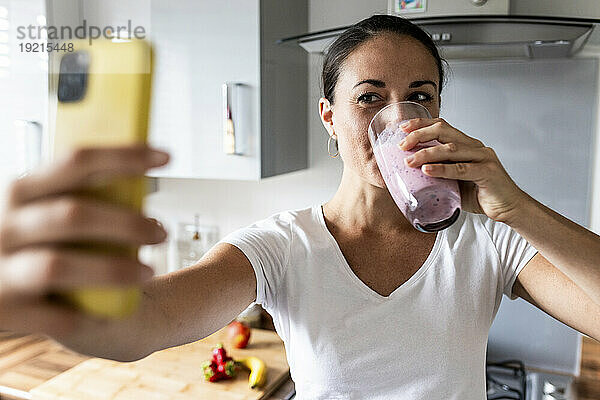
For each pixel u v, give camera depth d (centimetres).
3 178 23
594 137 180
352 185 106
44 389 169
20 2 181
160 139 195
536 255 102
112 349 60
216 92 185
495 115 188
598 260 82
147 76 26
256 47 177
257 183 221
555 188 186
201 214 232
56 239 23
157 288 77
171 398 162
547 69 181
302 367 104
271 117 185
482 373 103
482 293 103
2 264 23
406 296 102
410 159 78
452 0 148
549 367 193
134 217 24
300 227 107
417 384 99
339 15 202
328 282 103
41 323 24
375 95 97
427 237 106
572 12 176
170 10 188
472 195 89
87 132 25
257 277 97
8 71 184
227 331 198
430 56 100
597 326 91
